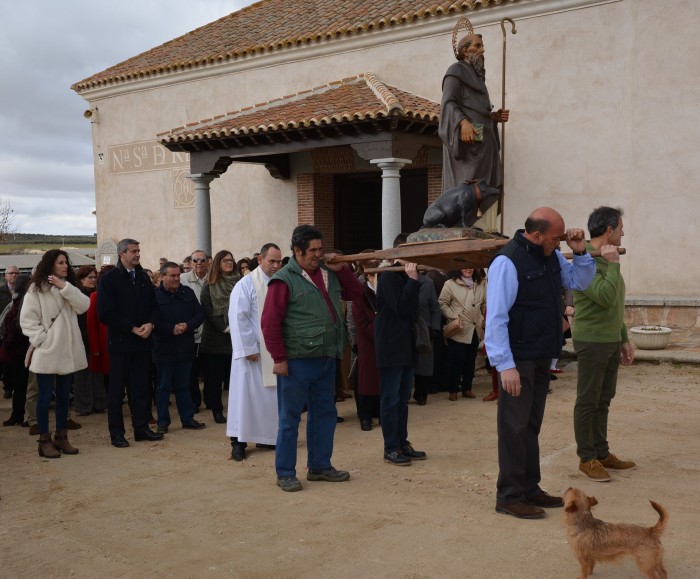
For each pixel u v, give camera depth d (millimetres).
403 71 15859
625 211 13500
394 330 6414
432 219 6559
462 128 10711
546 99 14117
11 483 6320
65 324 7191
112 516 5383
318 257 5910
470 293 9242
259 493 5855
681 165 12938
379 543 4680
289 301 5867
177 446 7582
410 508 5352
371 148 12836
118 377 7574
